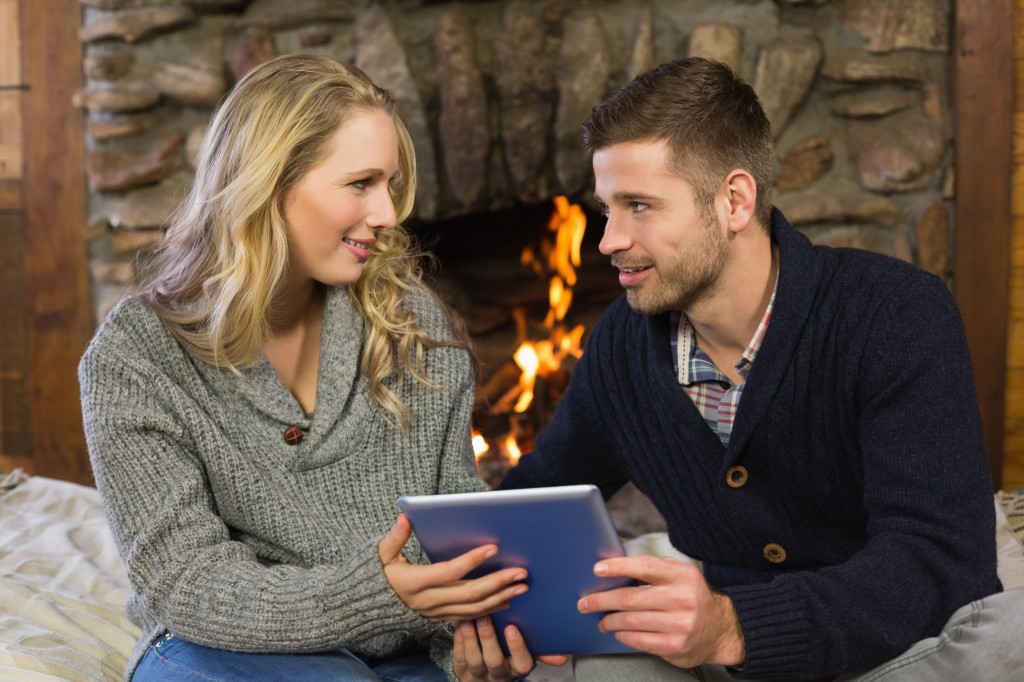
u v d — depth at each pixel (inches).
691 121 54.3
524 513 44.9
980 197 109.6
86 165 120.6
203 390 59.3
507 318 132.0
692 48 110.2
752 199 55.4
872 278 55.2
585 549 45.8
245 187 56.7
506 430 128.3
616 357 63.1
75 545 81.4
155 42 117.8
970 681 47.9
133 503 54.8
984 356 111.3
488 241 130.5
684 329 60.2
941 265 110.5
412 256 66.7
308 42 115.3
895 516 51.4
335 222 57.7
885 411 53.1
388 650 59.3
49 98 120.2
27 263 122.6
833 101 111.2
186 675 53.2
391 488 61.7
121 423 55.4
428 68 114.0
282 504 58.4
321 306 63.4
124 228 120.0
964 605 49.8
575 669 53.5
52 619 68.4
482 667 51.9
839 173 111.7
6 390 125.1
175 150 118.6
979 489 51.2
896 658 49.2
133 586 54.5
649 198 54.6
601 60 110.5
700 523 60.9
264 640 51.6
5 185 122.3
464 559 47.1
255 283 57.7
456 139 113.7
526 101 112.5
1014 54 108.5
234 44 116.3
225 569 53.1
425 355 63.8
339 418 61.2
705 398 59.9
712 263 55.9
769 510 58.0
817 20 110.4
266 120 56.9
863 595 48.3
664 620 46.0
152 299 60.2
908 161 108.7
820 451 56.4
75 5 118.7
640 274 56.6
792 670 48.4
